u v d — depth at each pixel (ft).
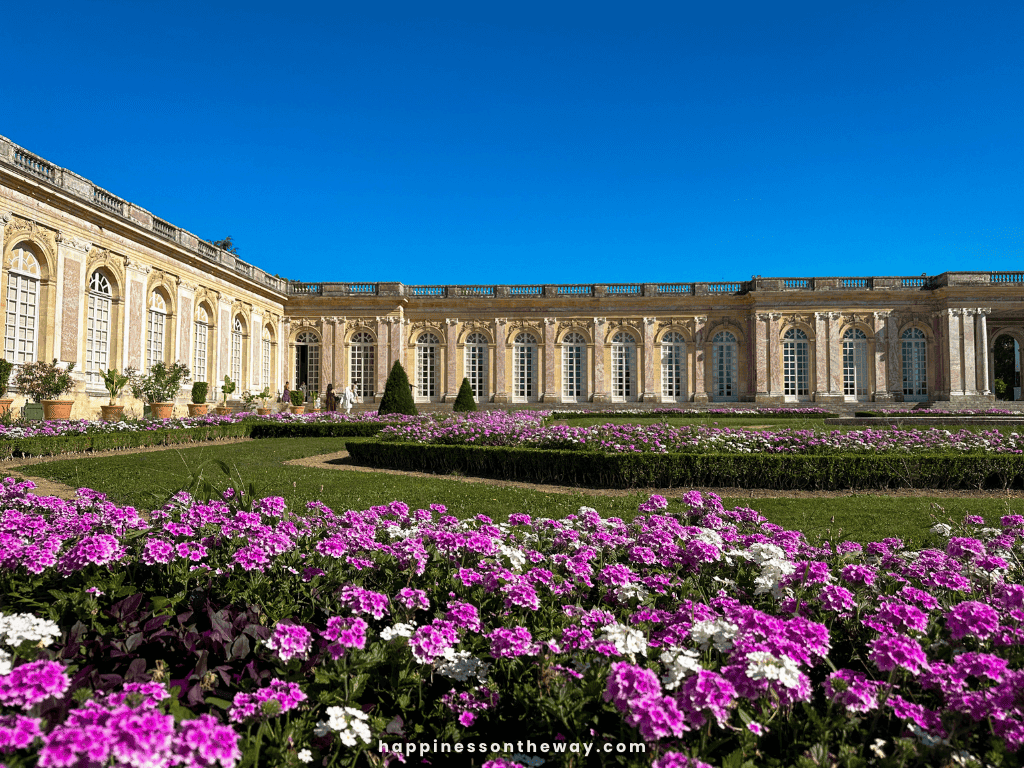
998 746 8.67
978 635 11.06
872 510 31.24
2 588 13.08
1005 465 37.93
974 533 20.62
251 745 8.45
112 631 11.11
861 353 132.36
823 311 131.75
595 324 139.33
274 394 134.82
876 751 8.87
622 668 8.70
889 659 9.80
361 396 138.82
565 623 12.64
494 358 140.15
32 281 73.31
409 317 141.59
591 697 9.70
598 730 9.59
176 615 11.71
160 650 11.25
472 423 56.59
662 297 137.59
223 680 10.36
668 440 46.68
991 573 15.21
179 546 13.25
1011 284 124.57
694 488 39.52
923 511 30.94
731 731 9.36
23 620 9.78
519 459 43.62
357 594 11.50
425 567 14.65
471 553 15.24
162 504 18.76
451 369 140.26
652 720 8.05
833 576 14.94
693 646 11.12
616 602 14.20
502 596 13.26
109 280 85.81
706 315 137.08
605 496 36.42
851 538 24.73
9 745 6.96
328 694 9.61
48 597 13.10
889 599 13.30
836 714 9.65
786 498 35.81
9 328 70.13
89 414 80.23
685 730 8.31
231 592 12.92
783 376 132.36
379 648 10.58
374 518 18.42
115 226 84.64
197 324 107.14
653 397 136.67
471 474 45.70
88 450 53.93
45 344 73.92
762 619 10.55
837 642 12.44
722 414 110.52
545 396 138.41
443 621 11.35
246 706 9.06
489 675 11.12
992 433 45.44
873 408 119.44
